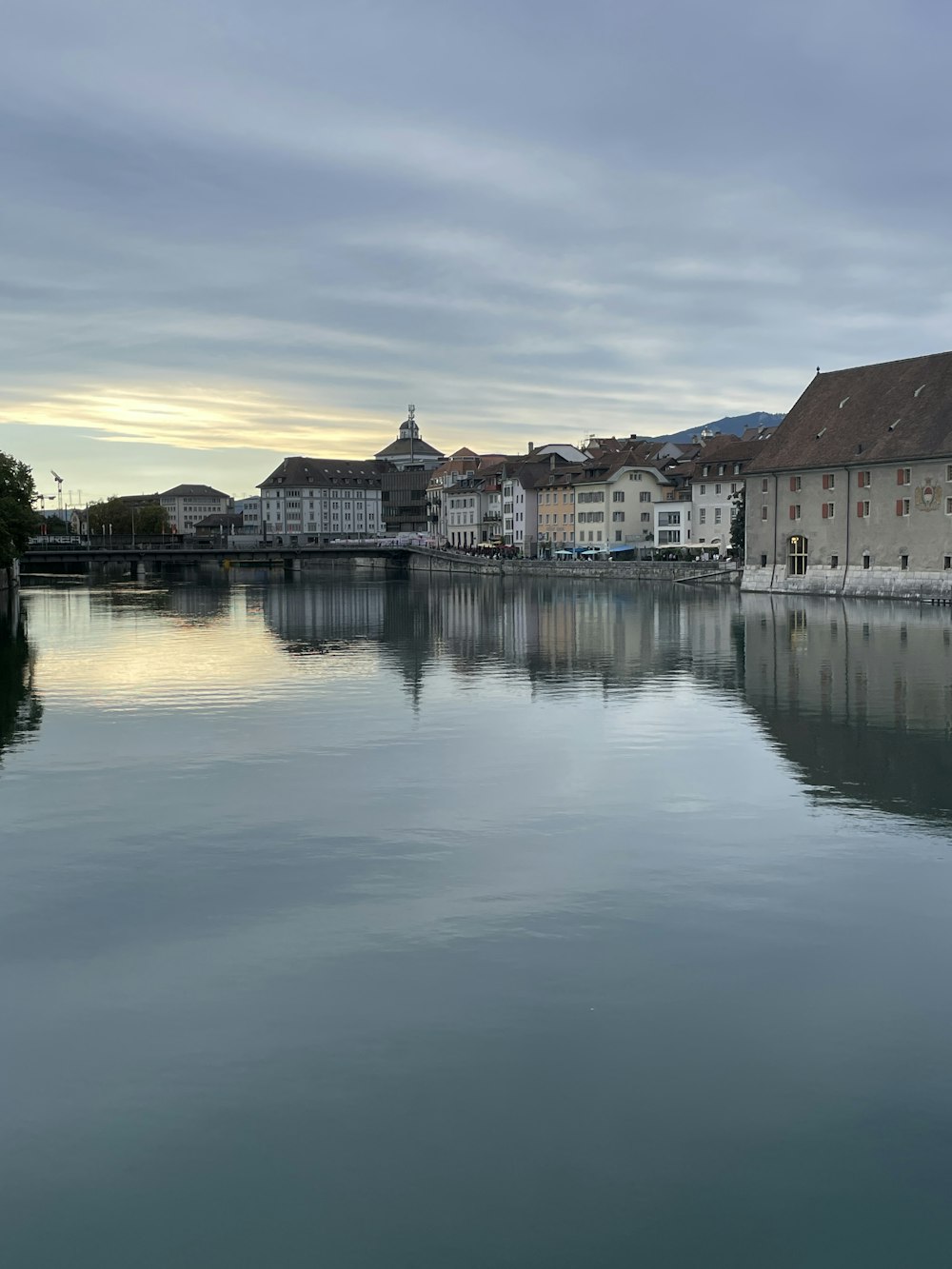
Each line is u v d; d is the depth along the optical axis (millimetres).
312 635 60312
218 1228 9305
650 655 48281
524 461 192000
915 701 34281
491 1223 9336
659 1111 10836
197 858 18688
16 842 19688
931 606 79250
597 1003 13062
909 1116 10750
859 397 96688
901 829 20094
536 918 15789
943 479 84000
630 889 16953
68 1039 12328
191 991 13492
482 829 20234
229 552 158875
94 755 26969
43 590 117312
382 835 19938
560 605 85438
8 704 35125
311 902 16500
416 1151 10227
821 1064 11680
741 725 30516
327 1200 9617
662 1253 9008
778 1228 9266
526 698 36000
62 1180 9883
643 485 158750
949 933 15164
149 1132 10562
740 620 67875
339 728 30500
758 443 145500
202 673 42875
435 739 28891
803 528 97625
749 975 13828
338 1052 11961
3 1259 8984
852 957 14367
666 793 22828
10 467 95938
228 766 25609
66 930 15477
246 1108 10930
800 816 21000
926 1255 8992
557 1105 10930
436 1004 13055
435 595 104688
